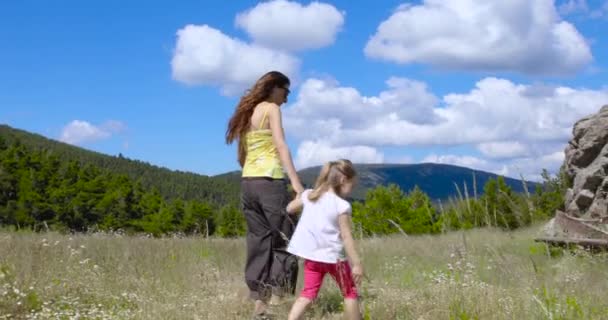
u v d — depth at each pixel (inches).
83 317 227.6
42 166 3073.3
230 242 491.8
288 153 230.7
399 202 1475.1
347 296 197.2
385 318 218.5
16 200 2815.0
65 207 2822.3
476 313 208.4
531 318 198.5
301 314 197.6
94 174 3400.6
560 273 268.7
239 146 244.8
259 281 229.9
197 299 254.5
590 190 525.3
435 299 233.1
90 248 375.9
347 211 197.2
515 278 240.1
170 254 366.6
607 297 229.8
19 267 274.2
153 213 3260.3
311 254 197.8
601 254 309.4
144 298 252.8
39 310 233.9
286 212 232.8
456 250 266.5
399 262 340.5
